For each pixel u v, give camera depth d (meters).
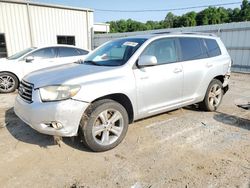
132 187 2.61
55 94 3.02
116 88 3.38
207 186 2.62
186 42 4.57
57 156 3.27
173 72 4.12
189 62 4.48
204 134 4.02
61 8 15.48
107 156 3.28
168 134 4.00
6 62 7.42
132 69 3.63
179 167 3.00
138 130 4.16
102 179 2.76
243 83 9.26
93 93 3.17
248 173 2.87
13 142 3.70
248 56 11.74
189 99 4.59
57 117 2.99
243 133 4.09
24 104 3.24
